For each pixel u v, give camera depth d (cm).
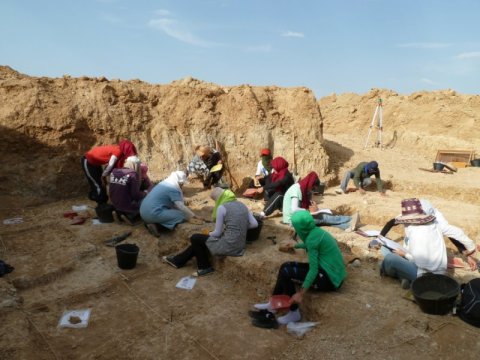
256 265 517
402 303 440
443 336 383
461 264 522
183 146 946
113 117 873
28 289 488
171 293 494
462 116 1803
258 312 441
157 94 968
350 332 397
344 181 952
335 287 452
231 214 538
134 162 673
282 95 1126
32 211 729
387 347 374
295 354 381
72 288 492
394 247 518
